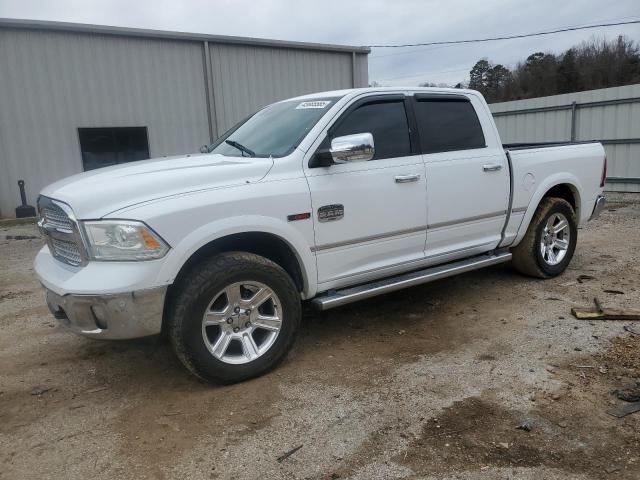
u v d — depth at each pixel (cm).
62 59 1205
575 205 615
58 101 1214
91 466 286
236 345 385
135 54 1282
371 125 434
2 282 666
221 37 1365
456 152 480
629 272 610
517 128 1555
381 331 460
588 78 5394
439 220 466
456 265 495
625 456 277
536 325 457
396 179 432
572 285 568
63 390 373
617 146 1337
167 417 331
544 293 543
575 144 610
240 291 362
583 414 316
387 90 452
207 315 351
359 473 272
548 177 562
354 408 333
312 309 512
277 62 1480
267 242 391
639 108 1280
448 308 511
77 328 341
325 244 400
